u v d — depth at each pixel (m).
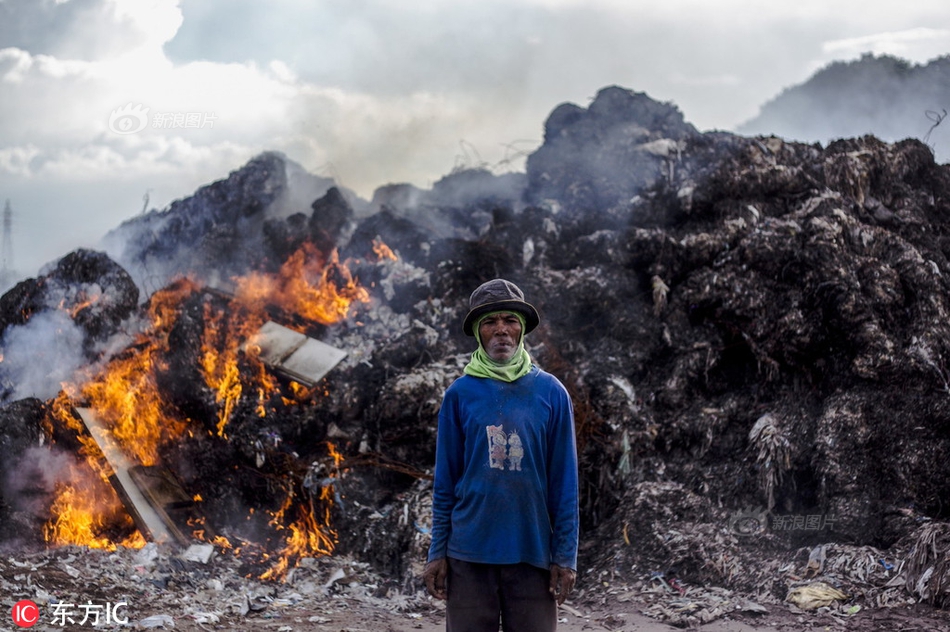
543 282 6.96
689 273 6.66
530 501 2.71
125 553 4.92
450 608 2.75
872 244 6.38
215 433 5.94
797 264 6.22
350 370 6.39
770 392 6.05
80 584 4.30
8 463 5.35
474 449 2.72
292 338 6.55
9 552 4.89
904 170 7.28
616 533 5.39
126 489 5.37
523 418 2.72
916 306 6.00
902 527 4.99
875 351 5.72
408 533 5.40
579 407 5.98
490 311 2.78
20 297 6.24
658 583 4.97
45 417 5.65
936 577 4.31
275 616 4.36
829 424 5.59
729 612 4.45
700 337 6.34
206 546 5.16
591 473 5.79
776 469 5.52
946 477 5.25
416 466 5.90
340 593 4.97
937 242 6.71
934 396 5.55
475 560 2.69
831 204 6.61
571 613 4.67
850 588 4.56
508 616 2.75
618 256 6.98
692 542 5.13
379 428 6.05
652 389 6.23
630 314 6.59
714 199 7.05
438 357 6.50
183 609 4.22
